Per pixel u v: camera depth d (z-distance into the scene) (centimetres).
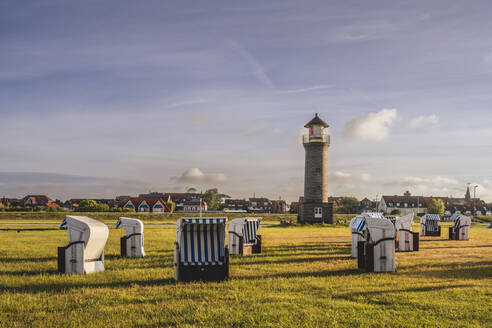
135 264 1373
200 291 910
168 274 1151
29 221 5831
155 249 1900
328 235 3225
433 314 725
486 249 2031
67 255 1167
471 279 1084
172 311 742
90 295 871
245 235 1761
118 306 778
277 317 701
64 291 916
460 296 854
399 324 664
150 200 9644
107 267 1304
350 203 14525
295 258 1575
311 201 5566
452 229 2802
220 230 1087
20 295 870
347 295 871
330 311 738
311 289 937
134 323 669
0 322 675
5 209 7875
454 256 1683
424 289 938
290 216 7656
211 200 13988
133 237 1606
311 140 5566
